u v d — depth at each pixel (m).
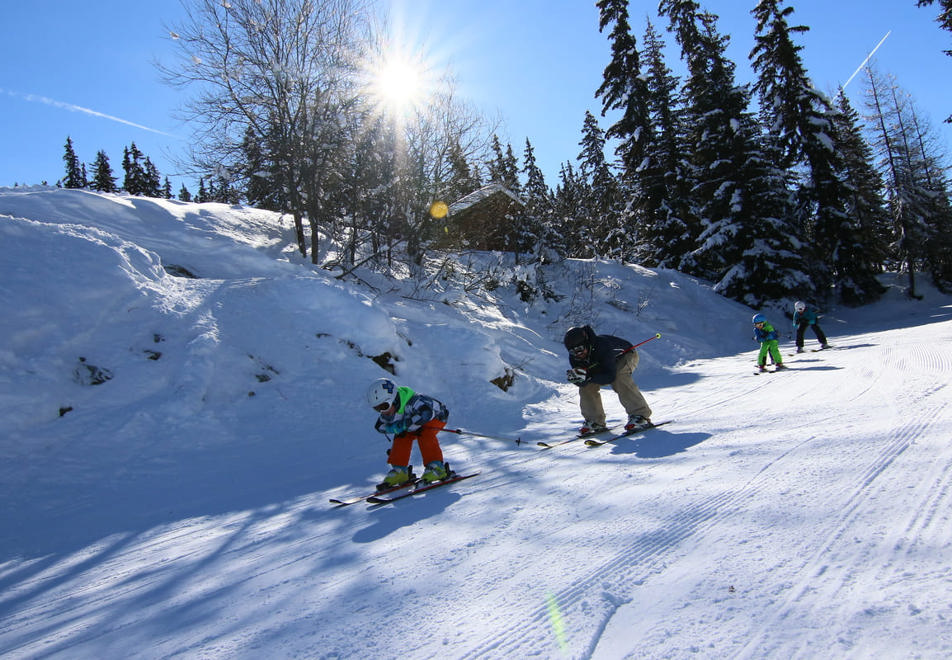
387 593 3.18
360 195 14.62
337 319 9.99
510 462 6.25
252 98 13.35
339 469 6.75
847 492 3.86
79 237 8.93
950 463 4.17
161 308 8.82
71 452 6.55
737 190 26.00
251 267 12.03
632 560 3.23
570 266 23.61
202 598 3.46
